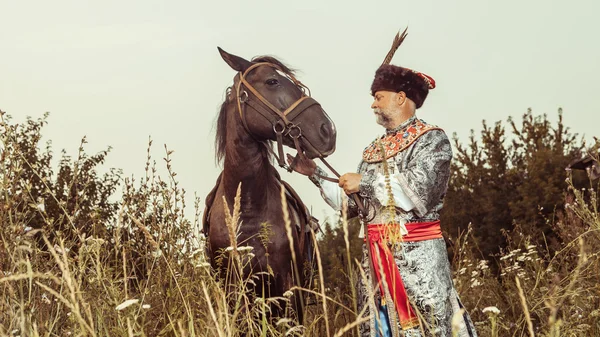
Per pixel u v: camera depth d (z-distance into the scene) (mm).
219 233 4418
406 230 3346
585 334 3799
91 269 3096
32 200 3279
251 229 4344
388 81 3547
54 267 3141
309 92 4465
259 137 4305
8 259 2871
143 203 4023
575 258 5156
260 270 4301
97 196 8852
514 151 12805
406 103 3557
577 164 5820
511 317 4672
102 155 9273
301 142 4215
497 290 5230
